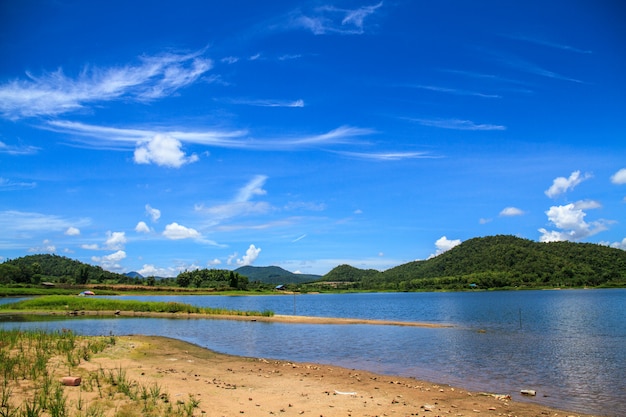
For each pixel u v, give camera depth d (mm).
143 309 69500
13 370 17422
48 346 24109
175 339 36938
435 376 23031
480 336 40594
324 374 22922
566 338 39281
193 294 166250
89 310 69125
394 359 28219
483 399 18172
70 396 14703
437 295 191250
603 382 21719
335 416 14688
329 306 111875
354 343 35812
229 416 13977
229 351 31531
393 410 15805
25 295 120438
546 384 21281
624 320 59406
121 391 15734
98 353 24641
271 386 19422
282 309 97438
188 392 16859
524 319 61781
